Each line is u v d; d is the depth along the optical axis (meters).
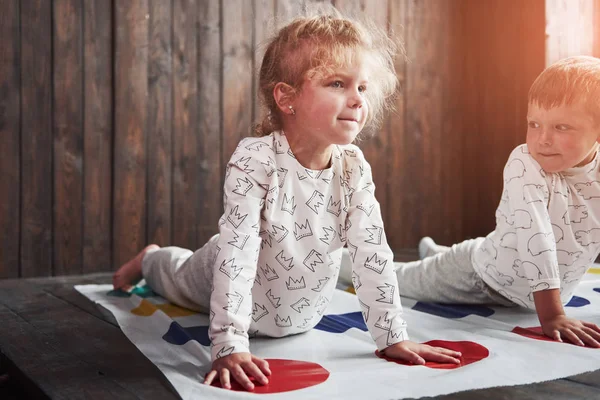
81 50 2.36
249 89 2.66
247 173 1.17
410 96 3.06
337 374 1.09
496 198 3.14
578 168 1.37
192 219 2.57
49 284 2.15
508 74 3.04
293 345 1.30
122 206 2.44
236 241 1.14
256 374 1.04
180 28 2.53
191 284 1.56
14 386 1.22
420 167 3.10
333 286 1.33
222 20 2.60
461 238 3.22
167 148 2.52
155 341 1.34
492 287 1.57
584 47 2.81
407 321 1.51
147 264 1.78
